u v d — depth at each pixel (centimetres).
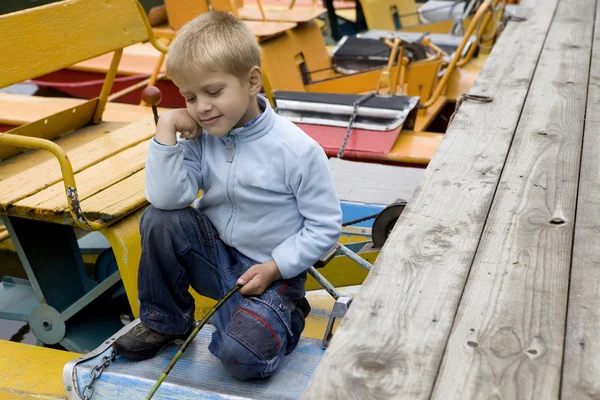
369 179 389
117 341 217
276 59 596
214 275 215
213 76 188
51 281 314
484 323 162
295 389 203
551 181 235
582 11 529
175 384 207
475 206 218
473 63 652
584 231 201
